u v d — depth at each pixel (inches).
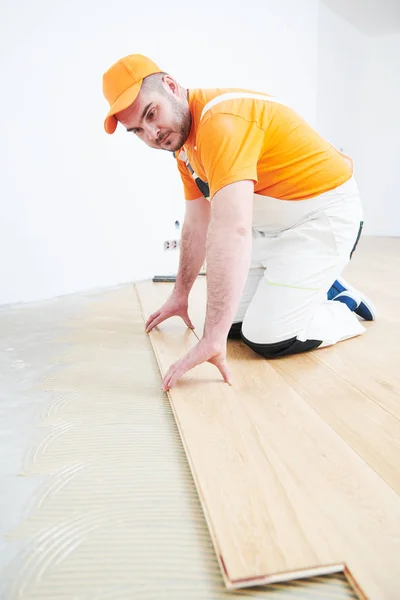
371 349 67.5
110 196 120.0
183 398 52.4
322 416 48.3
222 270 48.8
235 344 72.6
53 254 110.8
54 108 104.5
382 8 201.9
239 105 51.6
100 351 73.1
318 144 60.8
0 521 36.1
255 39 142.3
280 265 64.1
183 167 68.1
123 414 52.5
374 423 46.7
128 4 113.9
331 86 215.0
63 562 32.2
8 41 94.3
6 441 47.3
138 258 130.5
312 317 65.3
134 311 97.6
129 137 120.8
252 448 42.3
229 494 36.2
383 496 35.7
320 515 33.8
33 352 73.5
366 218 242.4
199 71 131.1
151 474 41.9
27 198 103.0
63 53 104.1
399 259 152.2
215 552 32.6
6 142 97.1
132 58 50.4
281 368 61.8
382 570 29.0
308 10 156.0
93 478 41.3
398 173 231.6
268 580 28.9
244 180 48.3
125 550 33.1
